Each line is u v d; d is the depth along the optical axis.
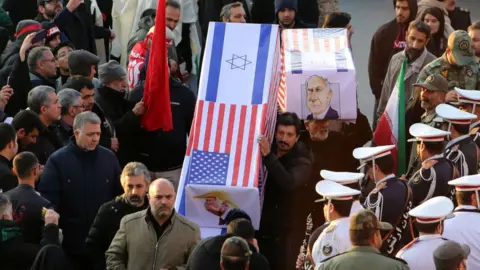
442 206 17.42
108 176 21.11
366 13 39.03
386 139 22.75
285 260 21.02
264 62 20.92
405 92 25.58
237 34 21.22
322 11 33.56
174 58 27.48
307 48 23.12
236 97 20.67
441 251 15.70
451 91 23.22
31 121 21.52
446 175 19.92
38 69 24.69
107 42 31.73
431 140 20.38
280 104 22.80
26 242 19.11
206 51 21.12
